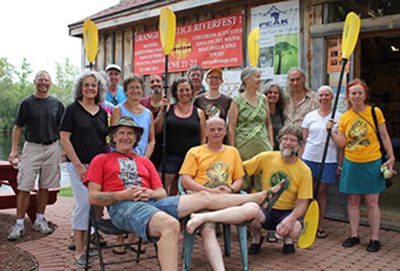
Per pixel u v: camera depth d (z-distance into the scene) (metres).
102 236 4.04
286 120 4.61
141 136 3.60
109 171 3.04
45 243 4.05
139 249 3.36
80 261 3.40
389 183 3.76
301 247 3.57
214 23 6.07
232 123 4.14
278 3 5.36
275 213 3.60
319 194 4.27
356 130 3.86
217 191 3.21
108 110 4.24
